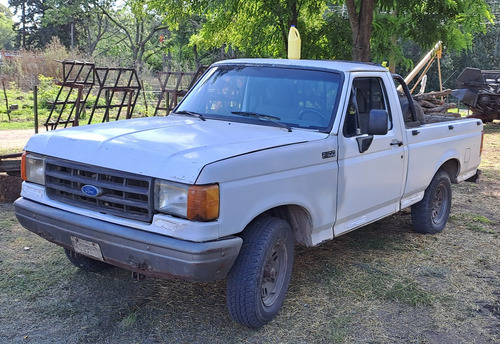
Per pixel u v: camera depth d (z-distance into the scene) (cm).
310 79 478
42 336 382
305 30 1376
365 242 618
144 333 392
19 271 489
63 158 384
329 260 554
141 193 349
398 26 1362
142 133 399
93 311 421
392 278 513
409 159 554
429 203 633
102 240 362
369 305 455
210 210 337
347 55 1352
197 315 421
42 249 550
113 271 500
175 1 1355
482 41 4591
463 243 631
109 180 364
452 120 706
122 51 5219
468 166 696
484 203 841
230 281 381
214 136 399
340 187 452
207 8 1208
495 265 564
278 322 416
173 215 343
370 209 507
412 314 444
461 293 489
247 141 390
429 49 1370
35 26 5991
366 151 482
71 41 5238
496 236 662
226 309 433
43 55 2805
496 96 1936
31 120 1783
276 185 384
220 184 343
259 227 390
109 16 4738
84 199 381
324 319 426
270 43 1411
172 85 2508
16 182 706
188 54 4200
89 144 379
